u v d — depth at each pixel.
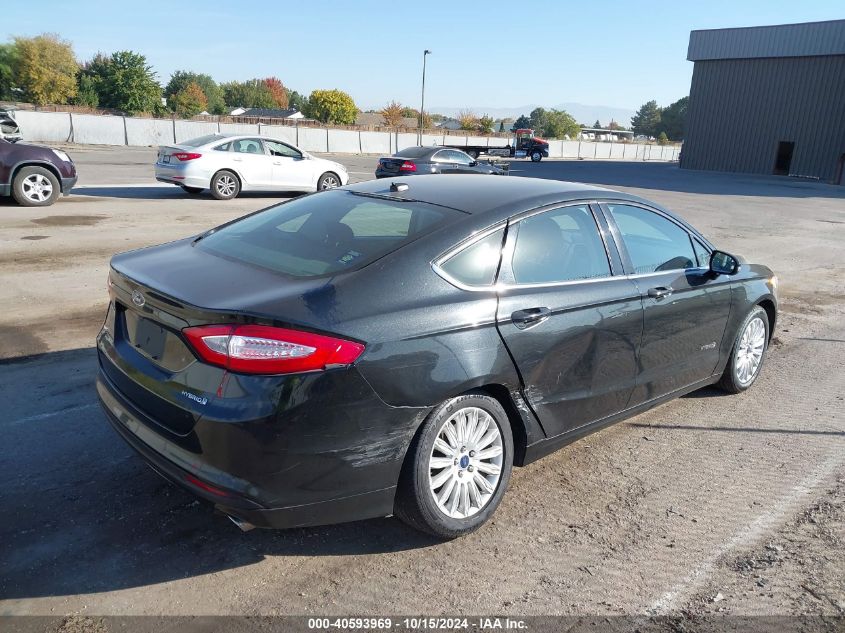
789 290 9.45
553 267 3.58
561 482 3.88
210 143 15.02
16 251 8.80
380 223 3.41
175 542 3.15
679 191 25.91
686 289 4.31
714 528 3.46
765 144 44.91
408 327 2.90
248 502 2.68
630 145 84.56
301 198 4.17
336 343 2.70
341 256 3.14
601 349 3.71
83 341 5.67
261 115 98.75
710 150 47.78
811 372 6.00
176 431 2.80
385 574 3.00
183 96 75.50
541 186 3.94
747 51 44.41
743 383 5.31
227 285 2.93
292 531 3.29
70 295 6.98
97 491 3.51
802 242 13.94
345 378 2.72
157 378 2.91
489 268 3.30
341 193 4.01
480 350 3.11
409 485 3.01
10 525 3.19
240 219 4.03
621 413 4.05
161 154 15.19
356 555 3.13
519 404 3.37
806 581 3.06
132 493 3.51
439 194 3.72
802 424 4.83
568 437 3.73
